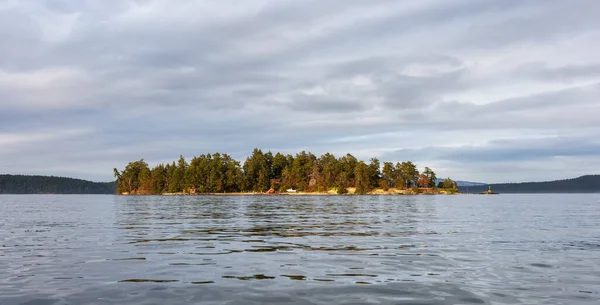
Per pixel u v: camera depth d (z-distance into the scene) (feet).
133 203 316.19
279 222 112.37
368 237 74.59
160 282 38.63
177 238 73.56
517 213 158.30
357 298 33.32
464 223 107.24
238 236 76.84
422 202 325.62
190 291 35.37
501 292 35.22
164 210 192.95
